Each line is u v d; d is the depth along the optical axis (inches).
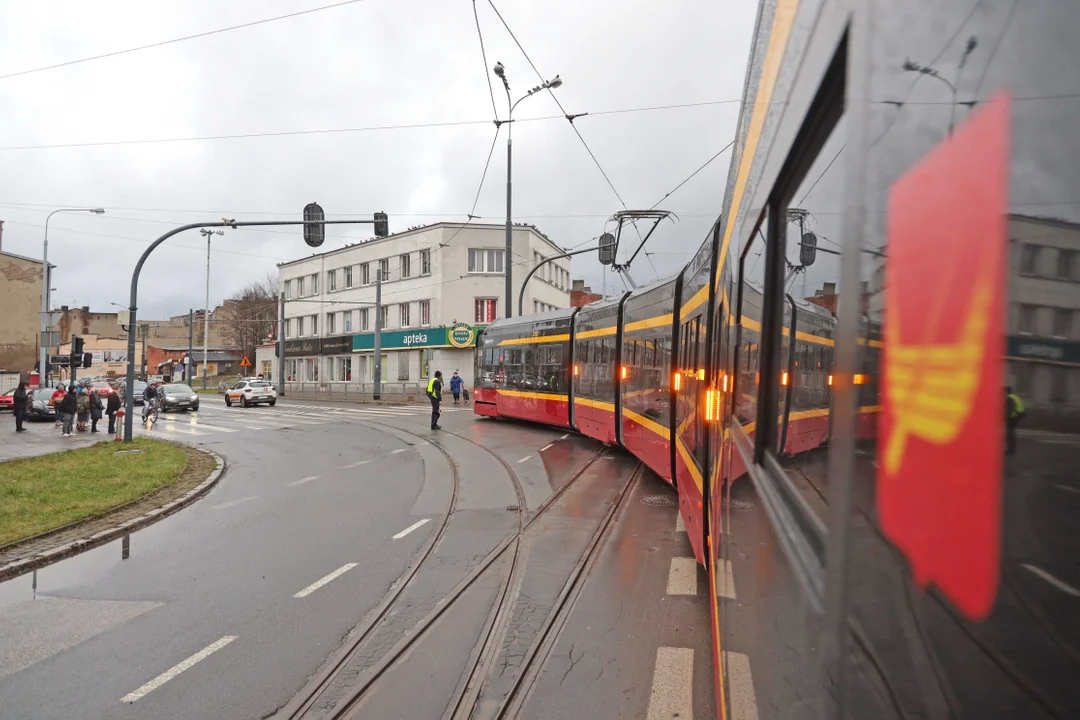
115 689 175.5
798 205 67.0
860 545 42.1
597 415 565.3
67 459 605.0
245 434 880.3
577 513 350.6
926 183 34.9
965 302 31.1
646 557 270.8
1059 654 25.1
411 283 1686.8
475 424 874.1
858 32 45.3
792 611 57.3
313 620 219.0
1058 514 25.2
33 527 345.7
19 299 1691.7
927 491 33.8
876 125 41.7
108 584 264.1
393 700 165.2
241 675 181.5
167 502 418.6
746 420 102.7
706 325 236.7
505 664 181.6
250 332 3380.9
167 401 1369.3
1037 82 25.8
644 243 689.0
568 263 2027.6
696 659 179.9
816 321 57.1
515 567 264.4
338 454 647.8
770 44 96.0
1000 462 28.3
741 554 93.4
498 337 884.6
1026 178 26.6
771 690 65.4
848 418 45.1
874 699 38.5
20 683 179.8
